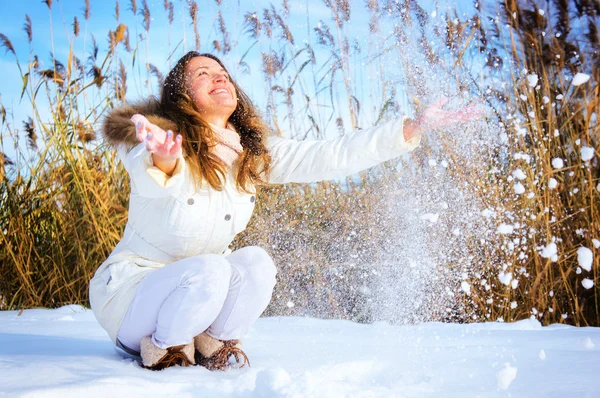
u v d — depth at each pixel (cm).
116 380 137
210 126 178
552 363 175
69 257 404
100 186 402
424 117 184
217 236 178
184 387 138
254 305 172
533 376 157
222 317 171
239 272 172
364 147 189
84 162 399
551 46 370
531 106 378
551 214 354
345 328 286
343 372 162
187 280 161
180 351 165
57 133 413
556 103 378
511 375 129
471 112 183
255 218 381
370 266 367
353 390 135
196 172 170
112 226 391
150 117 171
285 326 292
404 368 167
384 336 252
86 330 260
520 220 354
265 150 188
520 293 351
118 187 407
